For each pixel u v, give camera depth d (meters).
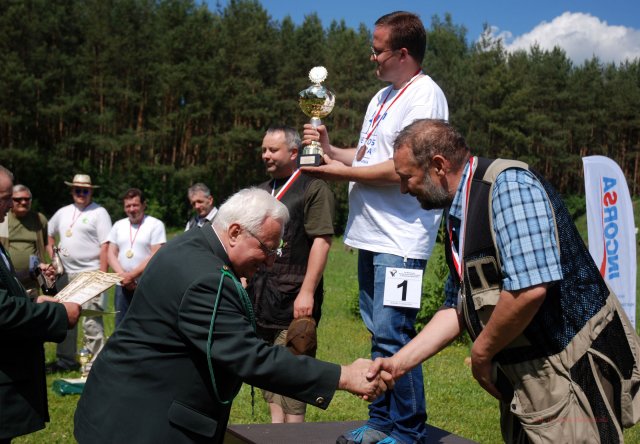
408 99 3.44
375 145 3.54
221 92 42.19
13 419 3.32
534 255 2.31
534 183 2.42
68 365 7.77
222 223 2.71
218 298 2.53
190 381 2.58
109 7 42.16
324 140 3.92
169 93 41.75
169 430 2.56
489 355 2.47
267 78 46.34
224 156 44.06
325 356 8.74
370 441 3.34
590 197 5.88
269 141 4.34
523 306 2.32
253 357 2.53
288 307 4.26
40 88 35.72
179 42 42.66
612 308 2.53
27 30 35.72
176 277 2.58
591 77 56.72
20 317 3.23
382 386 2.81
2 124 35.72
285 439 3.54
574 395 2.43
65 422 5.96
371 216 3.45
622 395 2.51
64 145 37.88
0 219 3.78
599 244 5.84
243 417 6.24
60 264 6.36
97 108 41.25
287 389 2.61
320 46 47.59
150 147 41.47
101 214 7.58
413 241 3.36
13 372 3.34
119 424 2.55
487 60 51.19
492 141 49.16
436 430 3.77
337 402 6.77
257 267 2.78
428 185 2.59
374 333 3.43
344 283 16.31
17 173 36.47
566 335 2.45
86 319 7.29
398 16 3.49
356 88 45.44
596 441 2.41
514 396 2.55
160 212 39.31
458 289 2.75
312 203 4.21
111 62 41.12
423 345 2.87
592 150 56.94
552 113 54.06
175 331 2.57
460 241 2.55
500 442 5.65
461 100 50.00
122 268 7.40
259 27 46.59
